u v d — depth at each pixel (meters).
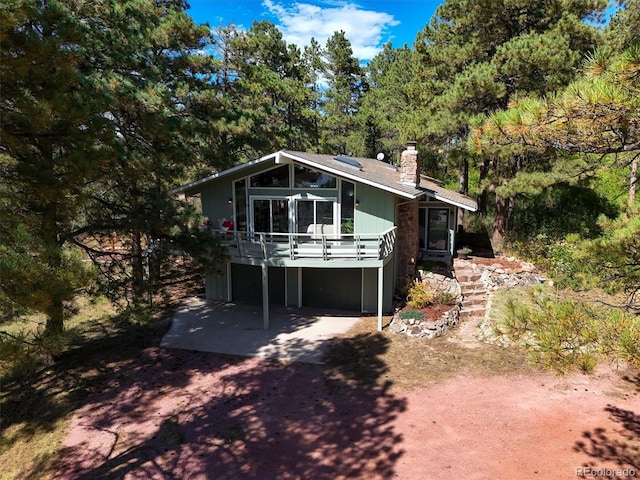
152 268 14.27
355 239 15.10
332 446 9.06
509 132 5.65
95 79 10.80
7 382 12.22
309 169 16.70
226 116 18.94
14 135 7.68
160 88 13.58
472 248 22.50
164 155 14.90
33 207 9.12
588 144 5.47
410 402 10.68
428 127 19.83
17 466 8.86
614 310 5.89
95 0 12.41
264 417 10.23
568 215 25.17
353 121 37.97
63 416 10.52
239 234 15.91
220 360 13.39
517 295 16.95
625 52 4.77
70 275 6.66
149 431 9.80
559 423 9.57
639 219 6.62
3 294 6.27
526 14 18.81
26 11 6.90
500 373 12.00
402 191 14.91
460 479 7.95
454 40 21.58
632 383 11.25
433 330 14.60
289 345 14.34
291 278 18.11
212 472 8.38
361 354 13.50
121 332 15.84
